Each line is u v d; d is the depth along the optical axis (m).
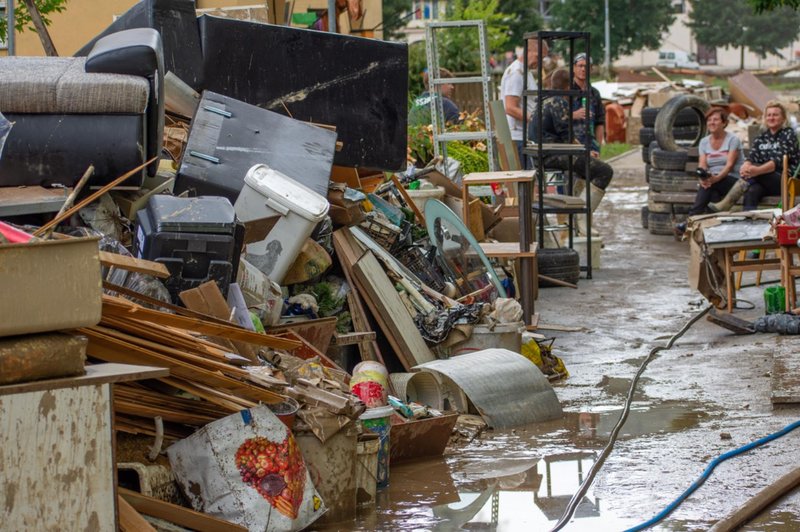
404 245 10.70
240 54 10.89
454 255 10.98
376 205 10.97
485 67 16.95
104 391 4.85
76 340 4.80
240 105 9.50
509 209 13.62
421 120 19.03
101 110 7.68
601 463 7.41
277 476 5.82
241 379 6.06
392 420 7.59
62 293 4.71
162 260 7.01
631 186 30.19
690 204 19.84
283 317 8.74
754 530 5.98
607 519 6.30
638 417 8.63
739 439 7.82
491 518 6.40
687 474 7.07
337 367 8.16
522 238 11.92
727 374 9.87
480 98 24.39
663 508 6.43
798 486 6.65
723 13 114.50
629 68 82.62
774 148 17.11
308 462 6.25
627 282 15.27
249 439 5.80
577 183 17.64
